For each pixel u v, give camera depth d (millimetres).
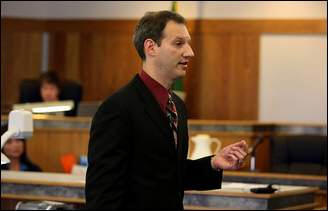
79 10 19797
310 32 18359
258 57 18672
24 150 11250
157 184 4520
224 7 18875
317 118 18344
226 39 18859
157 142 4547
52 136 13766
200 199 8484
